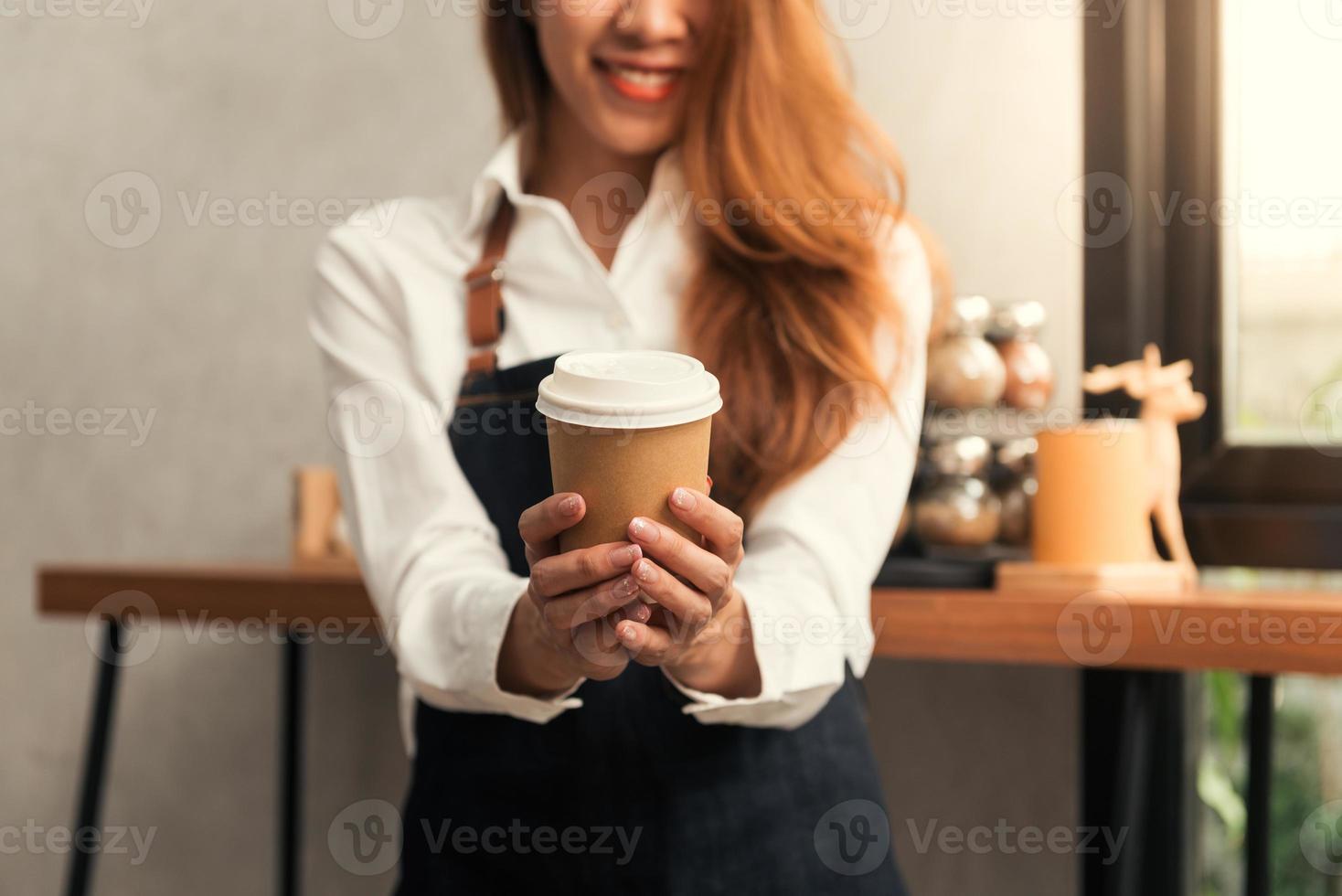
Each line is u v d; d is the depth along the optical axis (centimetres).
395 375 112
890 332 107
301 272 199
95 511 210
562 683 89
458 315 112
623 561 69
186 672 205
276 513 200
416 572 100
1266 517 149
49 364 214
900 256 114
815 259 104
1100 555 130
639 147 111
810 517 100
